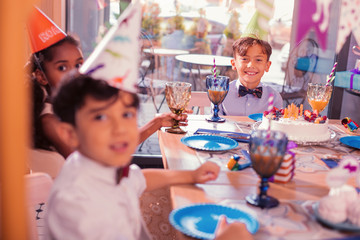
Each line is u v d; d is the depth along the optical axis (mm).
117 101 854
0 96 475
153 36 5242
